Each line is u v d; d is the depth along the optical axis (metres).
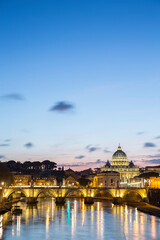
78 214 166.88
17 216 155.25
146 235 113.31
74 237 110.06
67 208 199.50
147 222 140.00
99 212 176.88
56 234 114.31
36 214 164.25
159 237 110.38
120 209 194.50
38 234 113.75
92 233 116.50
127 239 107.75
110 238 108.88
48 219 146.88
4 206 182.50
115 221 142.75
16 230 119.81
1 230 119.56
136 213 172.75
